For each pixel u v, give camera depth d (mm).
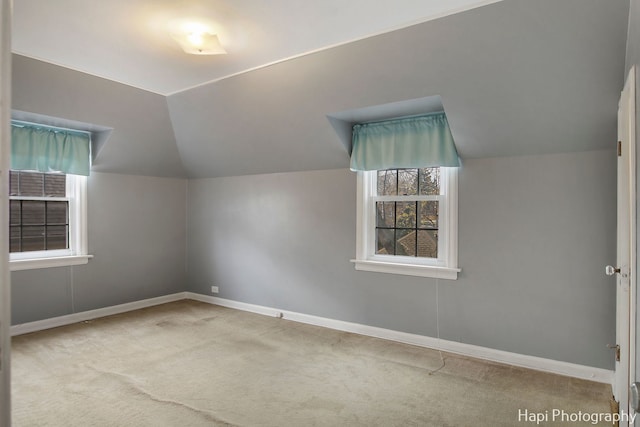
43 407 2477
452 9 2342
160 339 3756
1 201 718
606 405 2510
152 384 2807
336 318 4113
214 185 5156
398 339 3711
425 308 3564
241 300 4906
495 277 3238
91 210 4477
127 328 4090
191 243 5438
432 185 3637
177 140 4762
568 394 2658
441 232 3561
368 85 3137
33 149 3924
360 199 3936
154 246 5098
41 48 2926
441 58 2701
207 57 3088
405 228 3771
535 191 3078
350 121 3824
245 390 2725
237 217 4926
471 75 2732
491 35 2445
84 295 4410
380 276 3812
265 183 4660
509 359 3176
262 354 3385
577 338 2938
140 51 2971
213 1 2240
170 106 4266
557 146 2963
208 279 5250
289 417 2383
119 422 2318
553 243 3020
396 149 3625
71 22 2506
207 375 2961
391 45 2738
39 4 2283
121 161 4582
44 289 4098
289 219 4461
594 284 2885
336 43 2836
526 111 2820
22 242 4000
